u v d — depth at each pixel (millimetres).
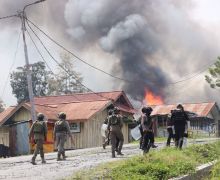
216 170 12195
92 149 27672
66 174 12219
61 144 18672
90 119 37469
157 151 14508
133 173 10305
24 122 35781
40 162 18688
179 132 16906
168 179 10094
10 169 15648
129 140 45156
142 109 15477
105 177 10047
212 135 61688
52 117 35625
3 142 37625
